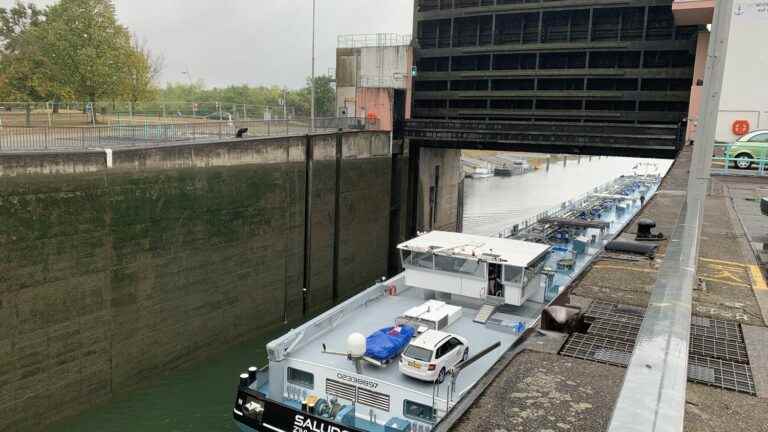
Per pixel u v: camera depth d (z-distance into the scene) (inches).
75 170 775.1
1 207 691.4
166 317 943.7
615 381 201.9
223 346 1070.4
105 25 1641.2
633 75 1462.8
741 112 1043.3
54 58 1569.9
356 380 581.3
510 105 1672.0
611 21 1512.1
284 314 1238.9
